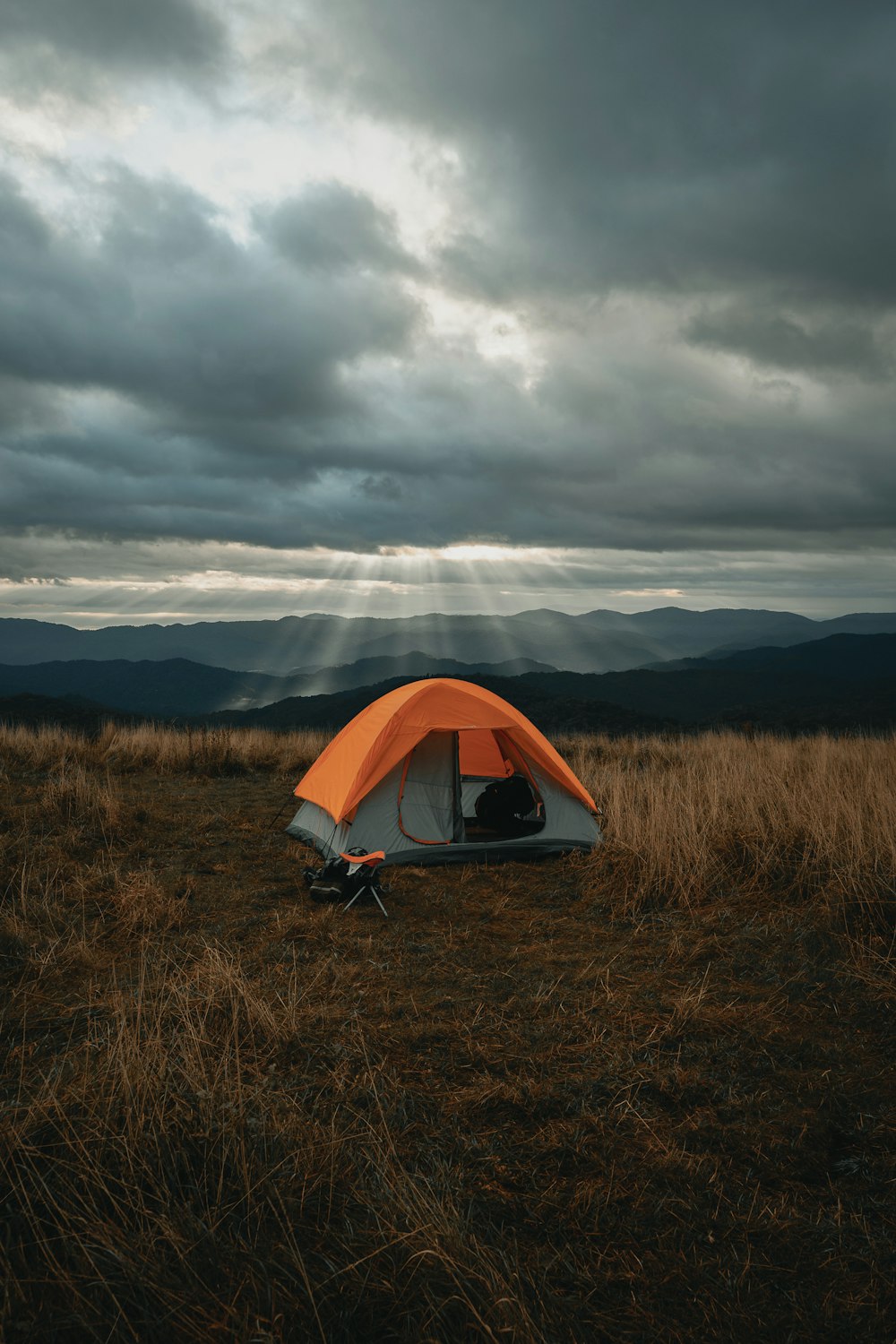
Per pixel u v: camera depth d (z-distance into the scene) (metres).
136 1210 2.54
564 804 8.29
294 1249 2.39
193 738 14.79
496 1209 2.80
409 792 7.94
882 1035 4.11
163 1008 4.11
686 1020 4.26
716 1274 2.51
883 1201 2.85
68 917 5.81
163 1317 2.14
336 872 6.68
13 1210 2.53
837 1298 2.41
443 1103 3.49
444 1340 2.12
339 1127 3.23
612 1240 2.66
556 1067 3.80
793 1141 3.22
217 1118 3.08
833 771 10.41
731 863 7.07
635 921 6.05
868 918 5.56
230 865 7.50
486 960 5.27
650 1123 3.35
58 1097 3.22
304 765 13.73
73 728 17.56
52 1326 2.16
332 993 4.64
